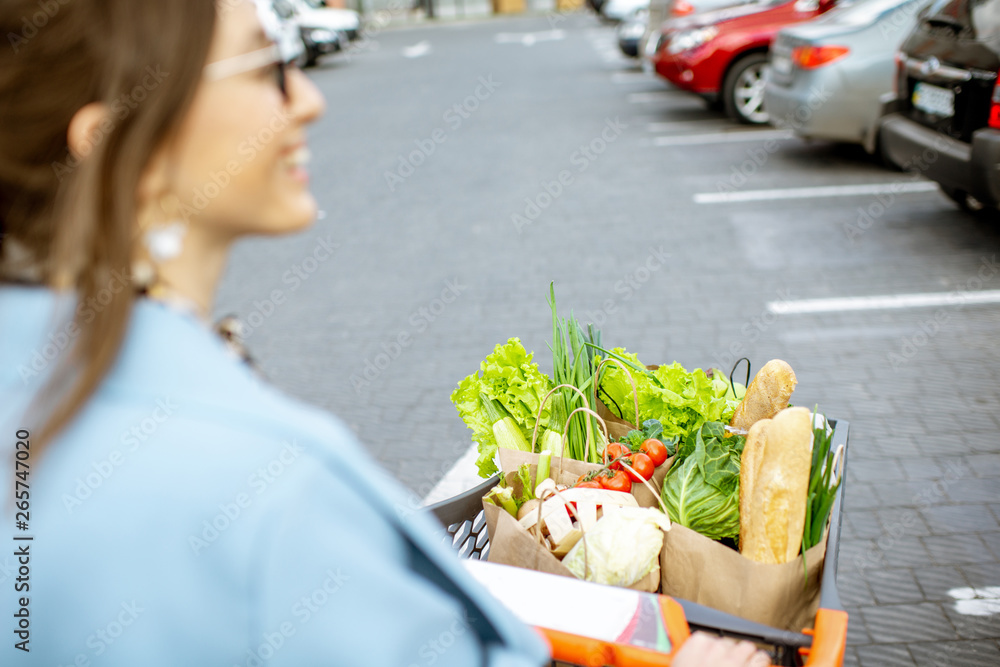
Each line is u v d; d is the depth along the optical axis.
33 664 0.62
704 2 12.77
